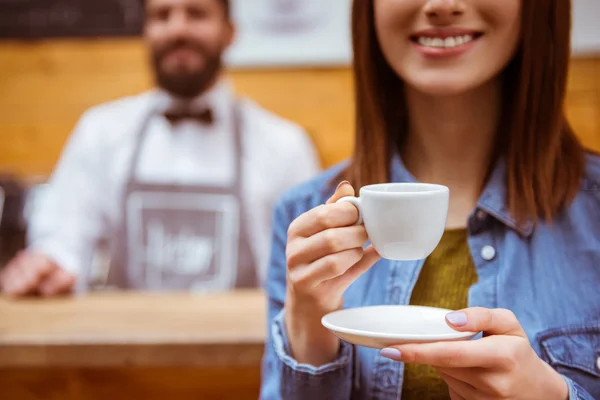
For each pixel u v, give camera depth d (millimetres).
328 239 770
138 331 1460
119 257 2891
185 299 1808
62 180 2924
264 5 2891
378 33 984
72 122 3012
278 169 2916
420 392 944
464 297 975
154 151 2916
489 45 917
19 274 2008
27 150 3041
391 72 1088
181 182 2891
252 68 2932
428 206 728
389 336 688
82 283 2807
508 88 1026
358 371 988
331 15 2887
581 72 2795
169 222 2889
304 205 1133
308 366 907
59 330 1482
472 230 994
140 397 1854
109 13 2955
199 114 2904
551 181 998
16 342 1415
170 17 2863
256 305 1714
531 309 956
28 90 3033
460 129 1036
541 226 992
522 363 690
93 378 1832
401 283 1002
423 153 1081
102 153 2934
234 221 2879
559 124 987
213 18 2877
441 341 694
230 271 2867
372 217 747
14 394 1820
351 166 1103
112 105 2979
